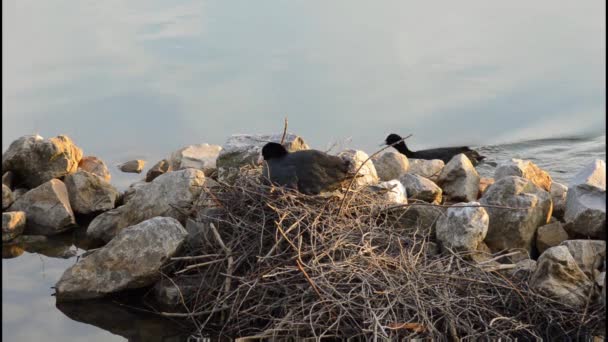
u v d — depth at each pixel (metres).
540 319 8.97
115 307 9.95
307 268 9.05
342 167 10.63
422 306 8.68
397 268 9.24
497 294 9.22
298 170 10.37
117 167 14.68
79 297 10.12
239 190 10.40
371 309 8.48
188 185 11.47
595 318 8.87
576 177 11.45
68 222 12.25
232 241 9.88
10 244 11.89
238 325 8.98
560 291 9.12
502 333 8.57
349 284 8.93
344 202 10.15
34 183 13.48
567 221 10.92
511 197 10.84
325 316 8.71
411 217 10.84
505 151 15.69
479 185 12.68
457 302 8.89
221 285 9.54
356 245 9.56
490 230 10.70
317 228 9.85
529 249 10.70
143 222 10.37
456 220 10.25
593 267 9.85
